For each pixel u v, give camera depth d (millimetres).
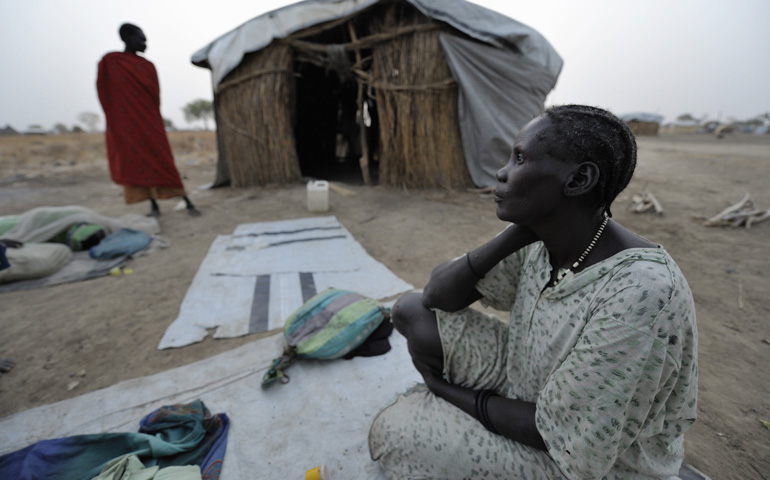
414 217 5676
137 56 5242
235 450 1723
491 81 6688
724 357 2441
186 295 3244
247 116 7828
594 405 885
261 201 6922
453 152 7207
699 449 1763
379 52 7094
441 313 1401
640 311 812
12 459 1612
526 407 1125
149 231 4980
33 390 2191
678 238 4730
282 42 7422
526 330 1166
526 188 896
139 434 1694
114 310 3072
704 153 14484
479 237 4770
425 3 6309
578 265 971
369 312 2389
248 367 2268
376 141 12578
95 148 23469
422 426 1347
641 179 8516
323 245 4406
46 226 4312
